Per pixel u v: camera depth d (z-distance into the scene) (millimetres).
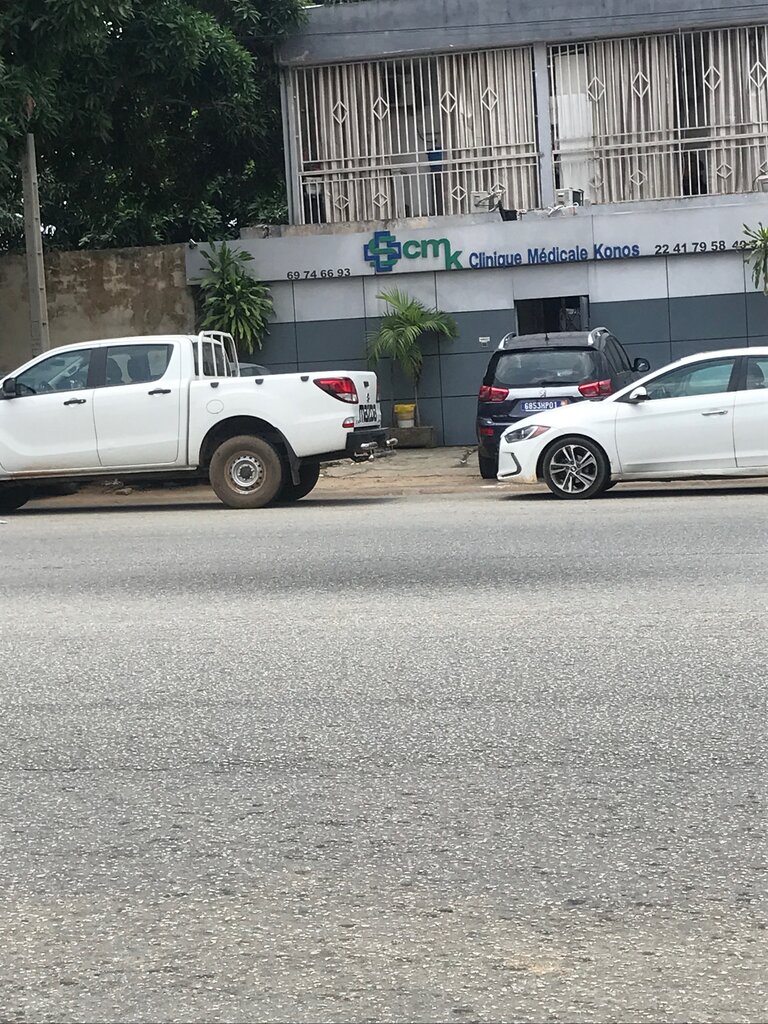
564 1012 3082
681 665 6246
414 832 4281
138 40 22000
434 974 3293
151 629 7582
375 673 6320
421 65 24312
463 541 10773
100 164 25719
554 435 14234
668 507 12797
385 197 24609
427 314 22969
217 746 5270
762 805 4426
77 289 24062
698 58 23562
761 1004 3107
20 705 5980
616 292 22844
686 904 3680
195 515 14406
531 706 5664
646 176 23828
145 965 3400
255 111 26000
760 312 22500
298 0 24469
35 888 3941
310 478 16156
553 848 4113
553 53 23922
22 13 17391
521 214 23109
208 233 30375
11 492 16641
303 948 3467
